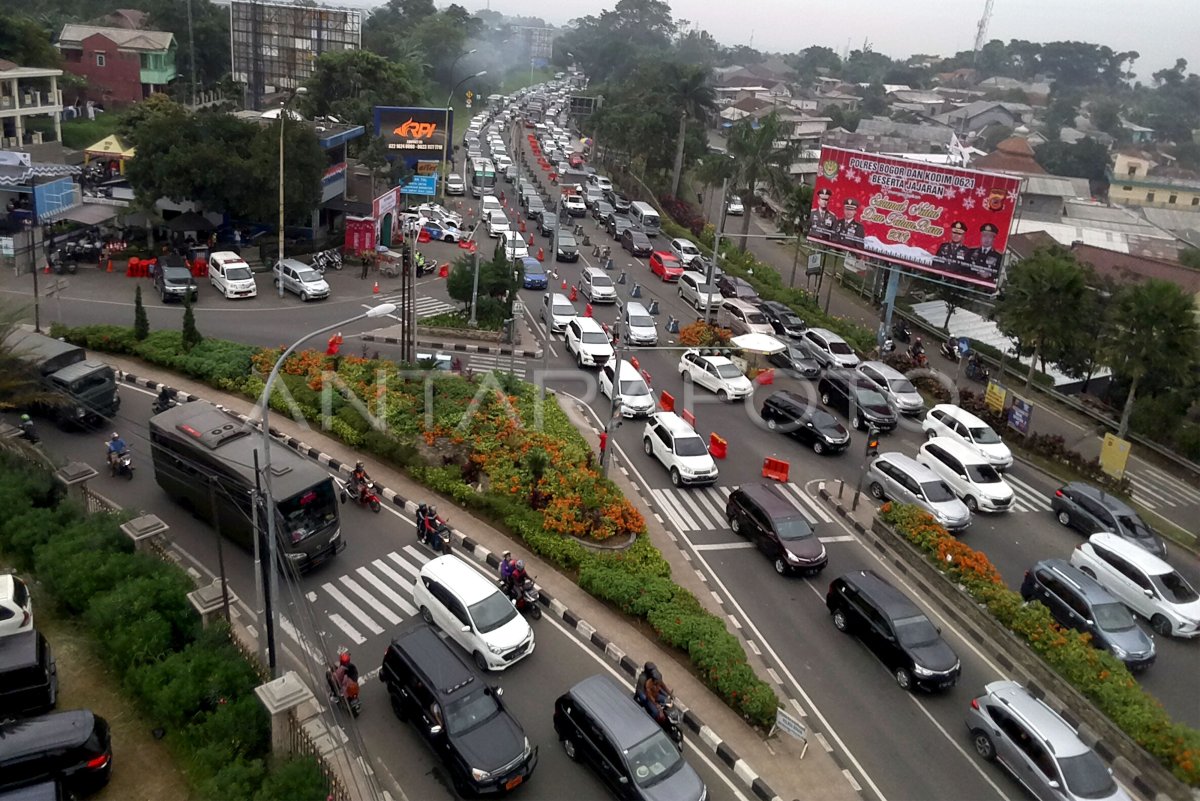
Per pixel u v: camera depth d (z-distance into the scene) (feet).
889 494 103.14
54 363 98.22
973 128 493.77
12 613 58.23
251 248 173.17
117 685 61.41
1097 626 78.33
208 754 52.39
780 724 61.46
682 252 211.41
